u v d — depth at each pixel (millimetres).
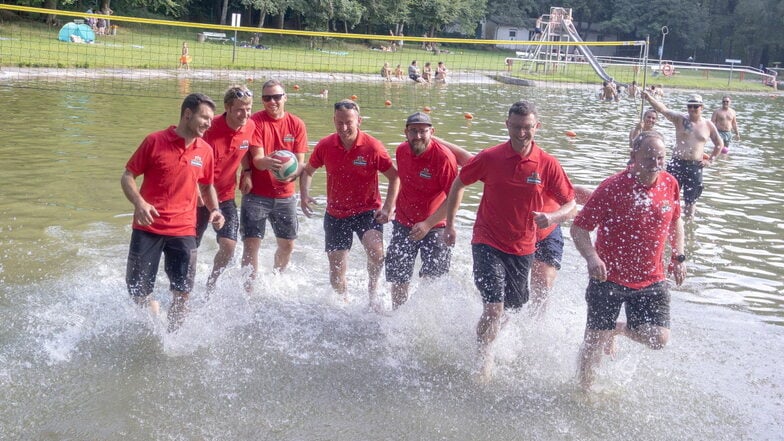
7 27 37406
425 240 5590
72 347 4742
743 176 11930
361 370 4699
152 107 16703
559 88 35188
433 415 4160
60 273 6020
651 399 4418
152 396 4207
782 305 6066
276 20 58844
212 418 4004
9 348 4656
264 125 6023
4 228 7105
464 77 39094
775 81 47438
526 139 4570
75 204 8133
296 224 6305
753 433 4070
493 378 4648
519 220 4777
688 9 74125
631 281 4410
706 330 5465
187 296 5066
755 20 70688
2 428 3773
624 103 27984
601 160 12859
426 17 61656
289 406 4184
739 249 7598
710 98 35094
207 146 5129
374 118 17547
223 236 5836
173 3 48594
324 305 5832
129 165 4828
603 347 4656
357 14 53062
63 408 4012
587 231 4445
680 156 8703
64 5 44125
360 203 5875
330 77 31750
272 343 5035
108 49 32406
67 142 11734
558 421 4145
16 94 17453
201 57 33250
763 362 4957
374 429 3980
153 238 4938
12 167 9734
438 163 5355
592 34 83188
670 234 4703
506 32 81438
